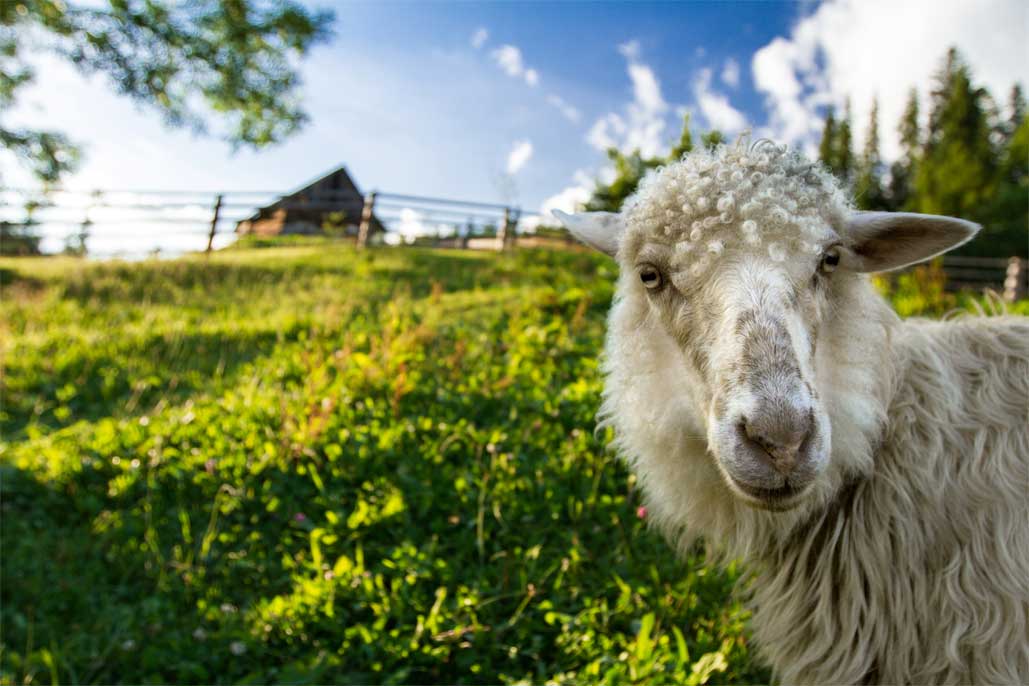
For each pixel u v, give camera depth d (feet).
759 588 2.37
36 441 5.37
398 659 3.00
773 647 2.33
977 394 2.13
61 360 7.22
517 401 4.88
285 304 9.51
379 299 9.46
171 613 3.47
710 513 2.30
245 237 16.24
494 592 3.27
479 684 2.91
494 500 3.84
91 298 10.18
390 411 4.89
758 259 1.93
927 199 37.50
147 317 8.78
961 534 1.98
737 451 1.72
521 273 11.28
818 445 1.71
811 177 2.14
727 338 1.82
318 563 3.52
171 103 13.46
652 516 2.65
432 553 3.50
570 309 7.60
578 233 2.64
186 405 5.66
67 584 3.76
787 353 1.74
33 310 9.34
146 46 12.94
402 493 3.96
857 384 2.03
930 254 2.21
